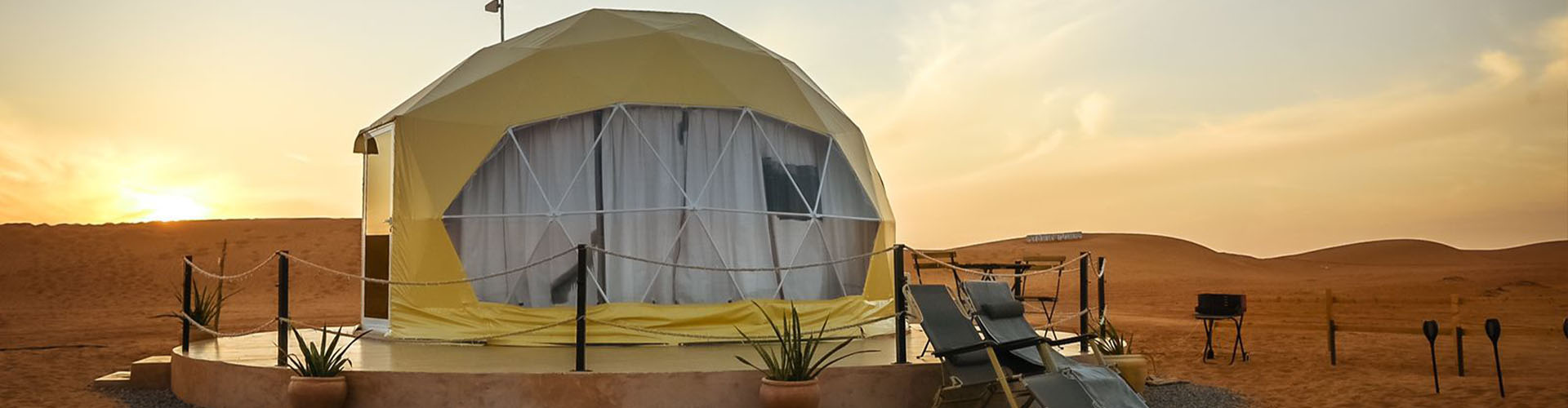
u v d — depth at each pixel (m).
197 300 12.67
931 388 8.58
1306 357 14.84
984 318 8.37
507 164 11.20
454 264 11.09
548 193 11.08
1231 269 64.12
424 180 11.30
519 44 12.69
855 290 12.27
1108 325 11.51
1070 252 69.25
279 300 8.98
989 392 8.39
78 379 12.62
